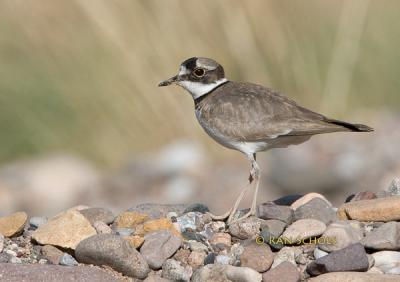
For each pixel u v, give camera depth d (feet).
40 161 50.03
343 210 24.49
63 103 48.11
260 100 26.40
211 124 26.96
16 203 47.34
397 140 47.73
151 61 46.26
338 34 48.37
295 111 25.99
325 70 48.37
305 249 22.59
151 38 46.16
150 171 47.65
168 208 26.35
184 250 22.86
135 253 21.83
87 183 47.93
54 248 22.82
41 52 47.91
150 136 47.93
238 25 46.55
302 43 48.08
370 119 50.31
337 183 45.01
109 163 48.52
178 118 47.42
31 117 48.73
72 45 47.32
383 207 23.77
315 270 21.38
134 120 47.65
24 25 47.85
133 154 48.39
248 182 26.32
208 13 46.34
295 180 44.93
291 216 24.04
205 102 27.66
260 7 47.11
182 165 47.42
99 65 46.93
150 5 46.42
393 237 22.03
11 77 48.44
